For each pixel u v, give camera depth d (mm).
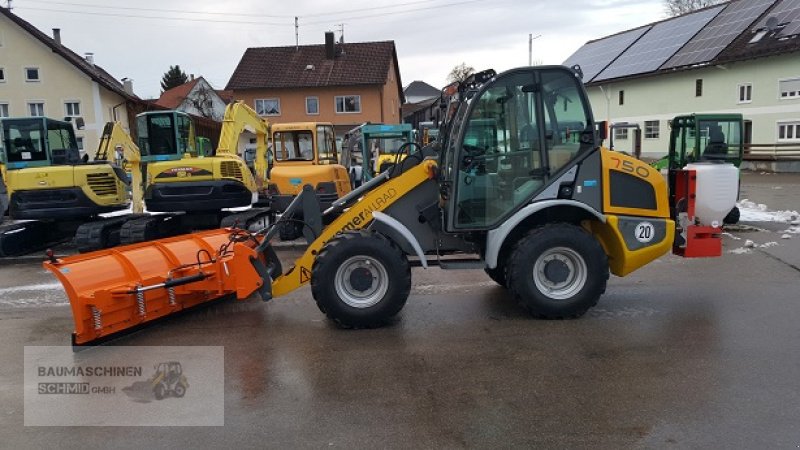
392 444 3301
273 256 6031
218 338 5250
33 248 10938
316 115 36281
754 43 25969
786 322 5207
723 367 4223
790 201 14633
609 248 5672
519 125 5352
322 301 5230
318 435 3436
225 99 47250
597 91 34875
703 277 7000
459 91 5844
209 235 6535
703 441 3227
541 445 3234
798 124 24875
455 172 5371
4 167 10656
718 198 5770
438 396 3896
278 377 4316
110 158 11453
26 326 5832
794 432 3295
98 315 5012
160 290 5441
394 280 5266
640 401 3729
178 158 11250
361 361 4570
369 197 5609
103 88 30516
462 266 5531
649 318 5426
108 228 10125
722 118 12742
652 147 31266
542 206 5266
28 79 29250
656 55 31297
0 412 3895
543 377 4145
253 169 13609
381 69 36250
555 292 5387
